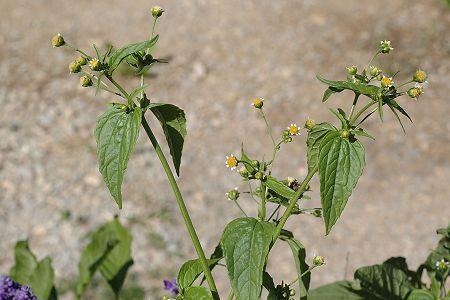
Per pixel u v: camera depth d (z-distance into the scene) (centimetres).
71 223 813
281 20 1174
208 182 880
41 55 1099
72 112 988
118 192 244
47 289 412
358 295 343
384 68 1061
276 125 975
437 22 1142
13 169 889
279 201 267
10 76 1055
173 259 766
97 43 1127
